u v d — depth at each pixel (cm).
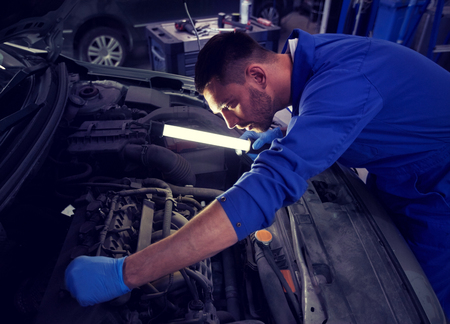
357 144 105
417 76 93
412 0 327
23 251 111
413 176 114
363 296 92
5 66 148
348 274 97
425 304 91
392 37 350
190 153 163
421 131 100
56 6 133
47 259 118
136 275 76
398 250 104
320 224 112
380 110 92
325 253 103
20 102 128
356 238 107
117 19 395
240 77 91
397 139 101
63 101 135
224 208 75
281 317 92
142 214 111
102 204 109
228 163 173
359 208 118
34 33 140
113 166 139
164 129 122
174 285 99
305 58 94
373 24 363
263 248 105
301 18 648
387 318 87
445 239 119
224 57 90
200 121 168
